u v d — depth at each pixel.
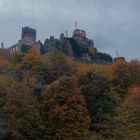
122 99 108.81
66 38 184.25
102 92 101.56
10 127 86.94
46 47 181.00
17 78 117.44
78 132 89.69
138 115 99.00
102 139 92.38
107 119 97.25
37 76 119.69
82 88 102.00
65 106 91.56
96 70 109.56
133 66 121.25
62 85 95.44
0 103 93.00
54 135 88.88
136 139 92.62
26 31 199.00
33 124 88.38
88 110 98.94
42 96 98.50
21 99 90.62
